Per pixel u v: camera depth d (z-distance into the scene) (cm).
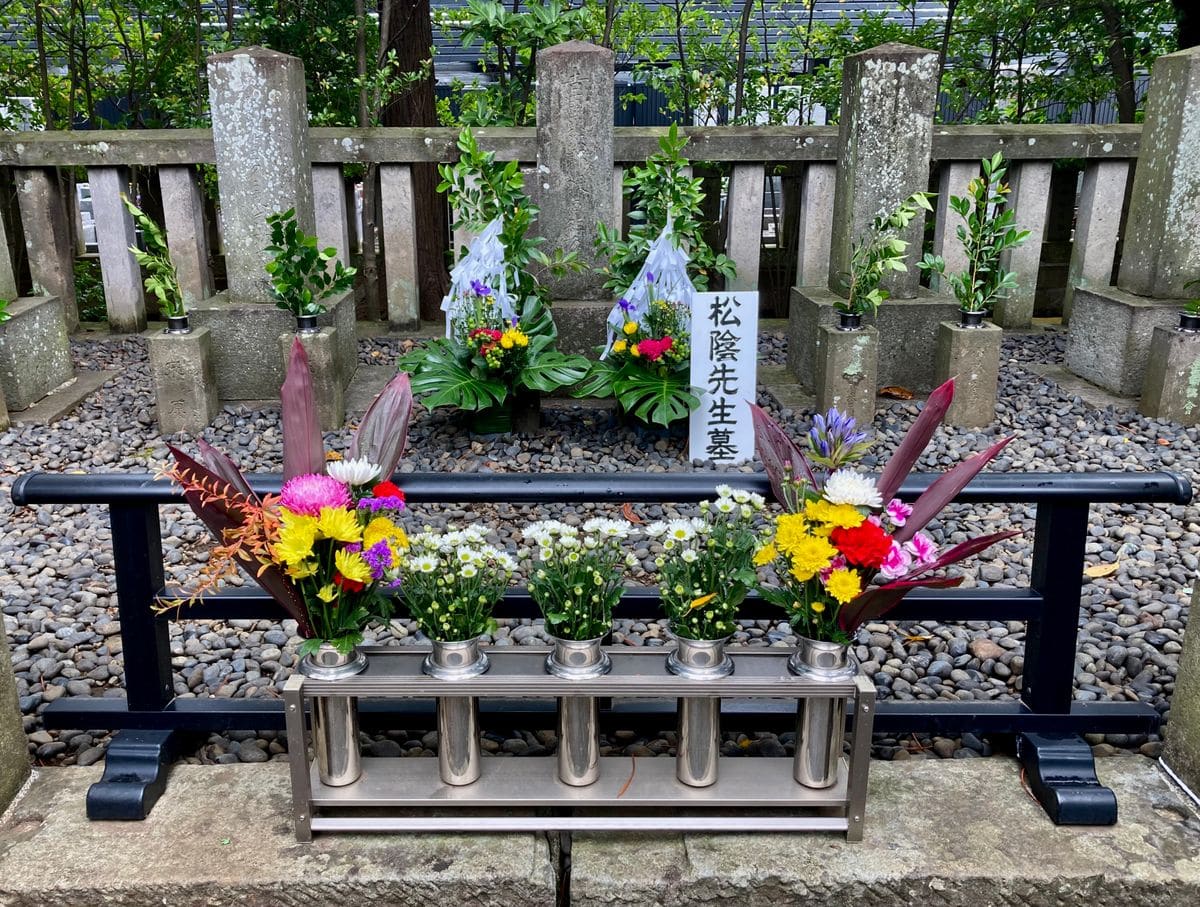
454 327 451
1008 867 192
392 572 195
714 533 196
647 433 441
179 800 211
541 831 202
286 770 221
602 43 754
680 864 194
